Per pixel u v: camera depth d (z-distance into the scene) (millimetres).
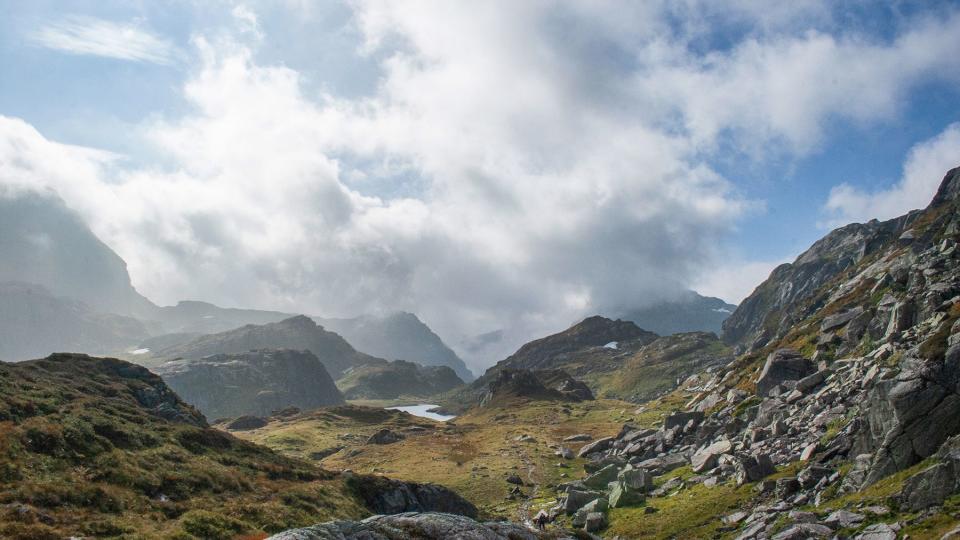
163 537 52438
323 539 33469
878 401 69938
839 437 78250
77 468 61938
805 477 72938
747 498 78250
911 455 61188
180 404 104375
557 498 114062
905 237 175000
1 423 64250
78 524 50969
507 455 164375
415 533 36688
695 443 116312
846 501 61750
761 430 97250
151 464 69438
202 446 83000
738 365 178875
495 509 116750
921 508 53062
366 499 83312
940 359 64312
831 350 120938
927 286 100625
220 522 59000
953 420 60344
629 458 130625
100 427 73188
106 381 98438
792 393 105812
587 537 52062
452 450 182375
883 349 91562
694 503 84438
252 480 76188
